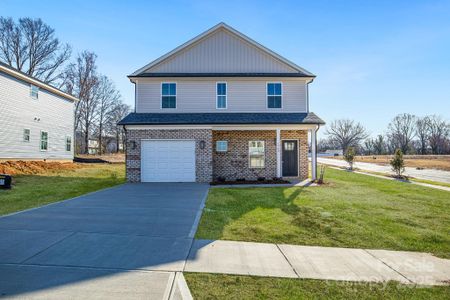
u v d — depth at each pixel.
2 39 33.97
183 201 8.91
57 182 13.65
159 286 3.33
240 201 8.96
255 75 15.67
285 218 6.82
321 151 86.56
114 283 3.37
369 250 4.83
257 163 15.38
